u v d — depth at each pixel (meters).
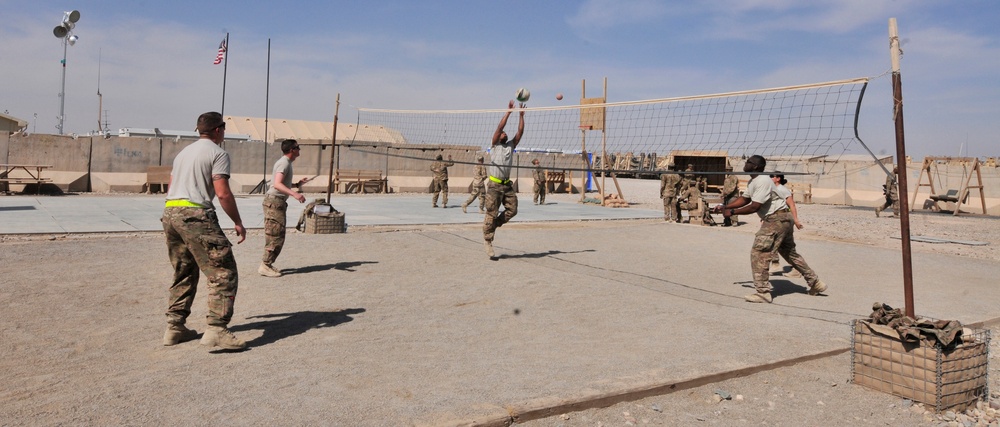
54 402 3.75
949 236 17.20
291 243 11.40
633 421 3.95
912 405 4.48
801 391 4.66
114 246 10.39
